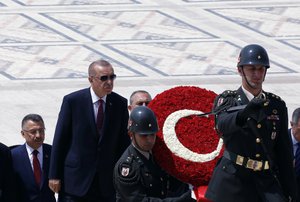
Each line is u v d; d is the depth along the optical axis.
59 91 30.98
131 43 36.50
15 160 18.48
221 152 13.75
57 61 34.16
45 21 38.88
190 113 14.04
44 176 18.56
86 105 17.56
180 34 37.78
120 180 13.81
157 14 40.31
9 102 29.83
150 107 14.25
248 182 13.09
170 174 13.80
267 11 41.16
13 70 33.09
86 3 41.62
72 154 17.59
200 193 13.49
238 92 13.02
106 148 17.61
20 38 36.69
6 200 17.31
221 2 42.41
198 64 34.19
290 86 31.81
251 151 12.95
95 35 37.38
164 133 13.86
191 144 13.81
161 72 33.19
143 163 13.80
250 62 12.73
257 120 12.73
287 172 13.28
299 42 37.22
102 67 17.14
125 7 41.22
